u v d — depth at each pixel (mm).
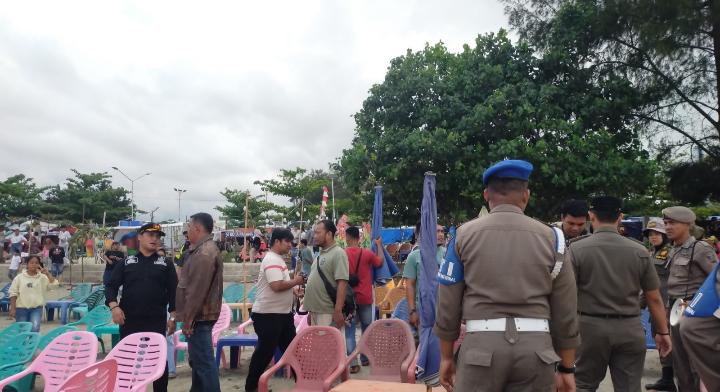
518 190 2816
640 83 15305
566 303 2656
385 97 16828
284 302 6105
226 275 21391
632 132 15570
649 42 13609
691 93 14961
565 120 14781
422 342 5352
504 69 15930
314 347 5191
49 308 12555
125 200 51969
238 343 7219
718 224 12336
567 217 4871
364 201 17516
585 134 14750
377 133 17141
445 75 16734
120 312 5336
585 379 4055
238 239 34656
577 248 4082
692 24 12953
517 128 14680
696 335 3480
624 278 3941
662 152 15648
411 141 15289
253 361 6105
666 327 4023
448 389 2842
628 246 4000
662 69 14805
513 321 2547
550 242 2662
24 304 9453
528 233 2656
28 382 5676
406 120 16703
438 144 14961
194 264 5180
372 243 9156
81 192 48250
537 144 14070
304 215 33250
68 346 5113
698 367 3516
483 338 2570
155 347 4926
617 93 14953
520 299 2551
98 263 24328
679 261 5445
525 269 2584
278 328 6078
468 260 2695
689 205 16219
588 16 15008
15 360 5785
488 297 2590
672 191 15633
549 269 2611
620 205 4164
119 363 4926
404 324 5441
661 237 6352
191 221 5410
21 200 44781
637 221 15555
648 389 6234
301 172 33094
